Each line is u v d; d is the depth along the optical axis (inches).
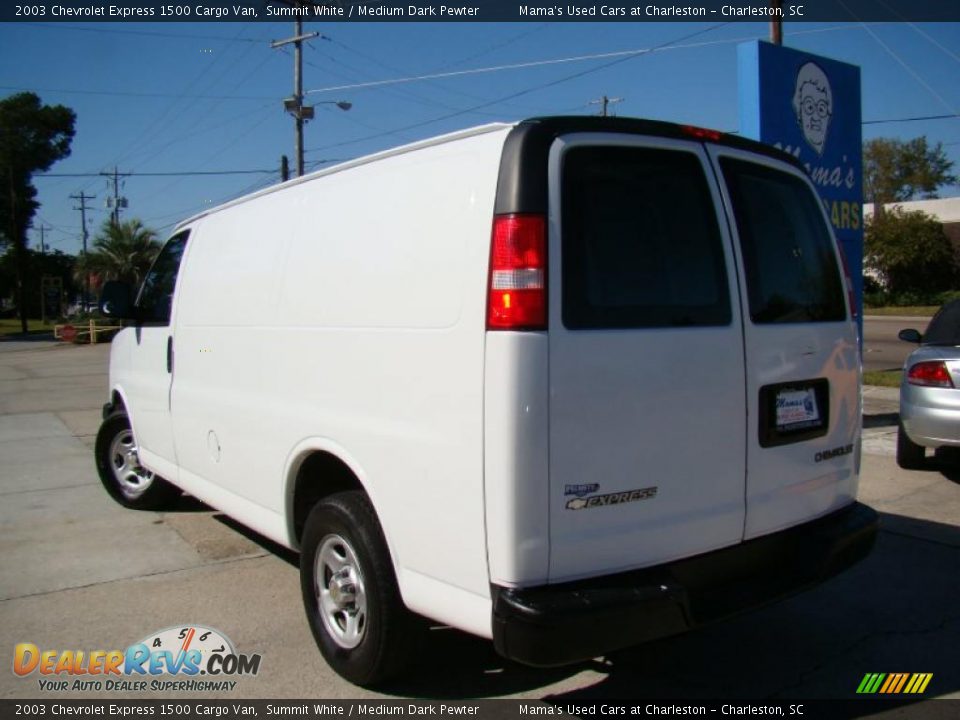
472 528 113.7
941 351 268.2
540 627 106.0
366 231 139.1
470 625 115.8
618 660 153.5
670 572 120.5
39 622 171.6
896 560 203.9
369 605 135.3
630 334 115.6
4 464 338.3
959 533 223.8
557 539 110.0
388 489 129.7
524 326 108.6
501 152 115.8
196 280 200.2
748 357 129.6
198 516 250.7
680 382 120.7
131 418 242.2
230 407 179.5
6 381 723.4
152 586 191.5
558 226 112.3
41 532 235.0
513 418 108.0
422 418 122.3
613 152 121.2
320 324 147.3
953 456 316.5
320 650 150.5
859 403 154.1
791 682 145.1
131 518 249.1
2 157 1995.6
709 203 130.6
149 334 226.1
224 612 176.2
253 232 177.3
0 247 2171.5
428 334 121.5
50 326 2292.1
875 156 2901.1
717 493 125.7
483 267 113.3
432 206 125.4
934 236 1754.4
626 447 115.1
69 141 2119.8
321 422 146.2
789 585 131.4
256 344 168.6
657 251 122.0
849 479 150.8
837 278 152.3
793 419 137.1
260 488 169.3
